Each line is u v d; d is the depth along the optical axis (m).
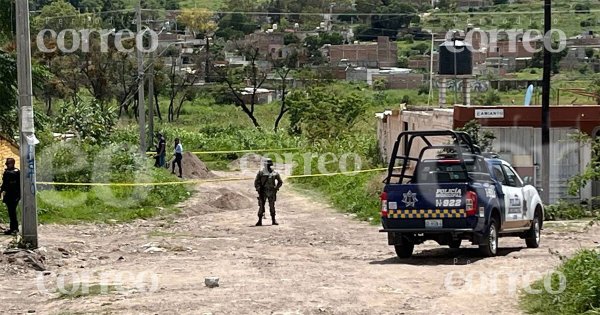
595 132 57.72
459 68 74.56
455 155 36.44
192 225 51.53
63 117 91.56
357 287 27.02
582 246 38.06
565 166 58.06
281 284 27.81
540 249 37.12
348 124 121.56
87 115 92.88
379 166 85.06
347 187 67.06
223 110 185.00
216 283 27.66
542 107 55.34
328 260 34.56
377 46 196.00
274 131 141.50
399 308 23.50
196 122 171.50
